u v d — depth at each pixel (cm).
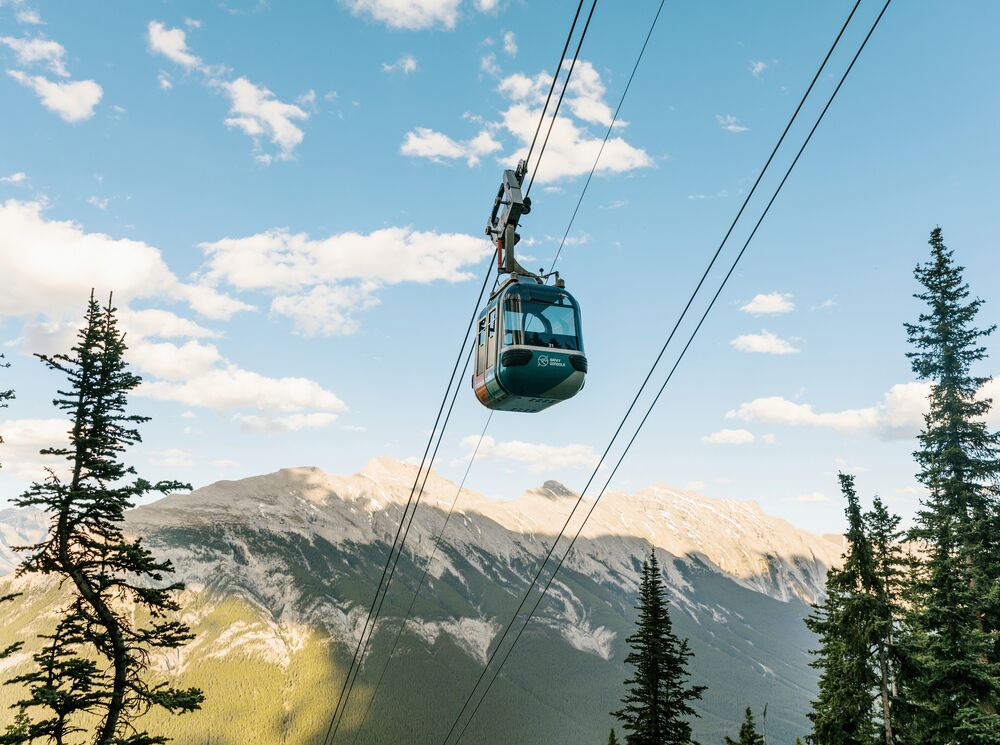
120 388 2786
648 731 3888
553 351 1884
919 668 2920
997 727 2766
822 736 3078
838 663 3111
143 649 2748
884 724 3025
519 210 1855
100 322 2866
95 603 2647
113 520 2727
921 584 3073
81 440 2642
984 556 3472
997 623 3284
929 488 3681
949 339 3888
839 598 3139
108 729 2570
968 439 3753
